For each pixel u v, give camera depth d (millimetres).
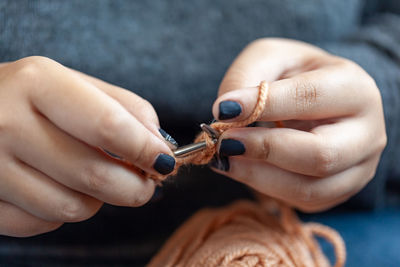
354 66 318
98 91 256
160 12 427
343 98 293
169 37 430
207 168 450
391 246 389
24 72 258
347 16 530
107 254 401
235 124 291
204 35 438
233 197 460
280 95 282
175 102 437
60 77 255
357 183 318
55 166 261
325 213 440
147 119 281
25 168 267
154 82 427
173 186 433
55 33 397
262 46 350
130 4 419
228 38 445
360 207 436
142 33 422
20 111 257
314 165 289
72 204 275
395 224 417
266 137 289
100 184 266
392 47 477
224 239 321
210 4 437
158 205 429
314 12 468
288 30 463
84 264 392
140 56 421
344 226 417
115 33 415
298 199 311
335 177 305
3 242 394
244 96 280
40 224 285
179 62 431
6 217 281
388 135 415
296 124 330
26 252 390
